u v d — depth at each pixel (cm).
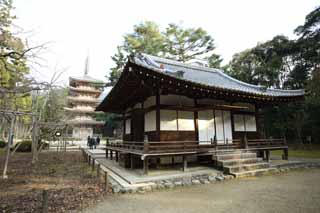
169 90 981
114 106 1546
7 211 486
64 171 1022
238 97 1169
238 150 1065
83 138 4541
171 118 1020
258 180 832
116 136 4453
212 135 1130
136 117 1222
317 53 2427
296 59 2670
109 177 866
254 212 492
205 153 982
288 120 2425
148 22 2633
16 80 859
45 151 2150
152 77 855
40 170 1053
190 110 1065
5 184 757
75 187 713
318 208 510
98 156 1739
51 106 1795
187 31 2666
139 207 538
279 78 2817
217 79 1548
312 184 760
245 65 2944
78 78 4800
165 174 867
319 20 2408
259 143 1220
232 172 890
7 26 793
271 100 1294
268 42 2850
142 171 931
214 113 1167
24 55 799
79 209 521
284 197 604
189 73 1464
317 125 2352
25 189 686
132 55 830
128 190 671
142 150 909
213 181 815
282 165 1086
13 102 962
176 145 924
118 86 1045
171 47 2755
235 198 604
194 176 840
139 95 1148
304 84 2488
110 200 597
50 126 1638
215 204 555
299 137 2378
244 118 1290
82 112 4706
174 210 515
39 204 535
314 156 1559
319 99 1716
